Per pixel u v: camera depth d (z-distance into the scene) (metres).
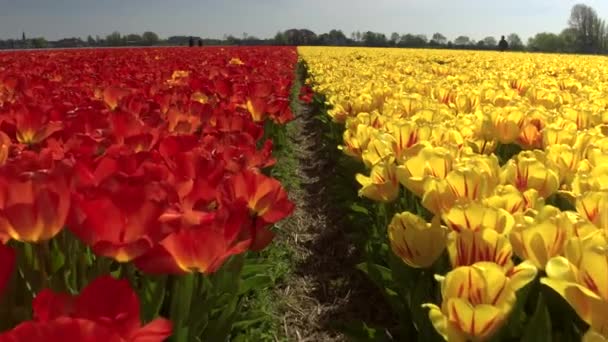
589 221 2.06
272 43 75.69
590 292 1.53
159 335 1.35
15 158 2.48
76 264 2.18
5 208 1.65
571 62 23.03
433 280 2.55
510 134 3.89
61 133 3.38
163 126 3.88
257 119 5.34
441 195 2.28
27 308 1.87
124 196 1.67
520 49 84.50
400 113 5.43
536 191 2.38
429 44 79.75
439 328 1.65
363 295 4.50
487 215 2.07
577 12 93.38
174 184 2.16
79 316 1.38
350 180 5.62
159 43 72.25
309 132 12.30
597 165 2.73
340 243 5.43
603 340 1.41
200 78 7.76
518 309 2.03
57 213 1.69
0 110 4.31
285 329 4.06
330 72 15.18
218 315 2.68
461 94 6.46
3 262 1.48
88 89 6.58
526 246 1.88
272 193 2.20
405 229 2.24
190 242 1.69
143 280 2.22
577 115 4.47
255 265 3.61
